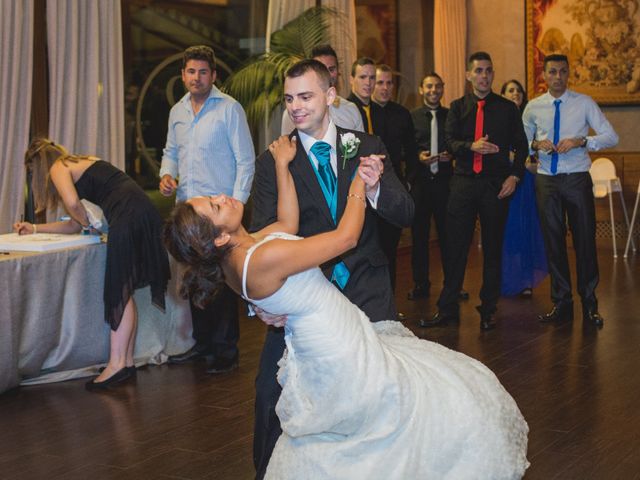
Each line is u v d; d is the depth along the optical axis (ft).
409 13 36.81
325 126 11.14
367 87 22.99
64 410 16.19
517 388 16.92
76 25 22.08
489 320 21.98
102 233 18.80
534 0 38.37
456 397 9.73
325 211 11.02
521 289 25.96
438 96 27.07
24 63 21.16
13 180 21.12
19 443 14.51
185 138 19.36
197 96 19.22
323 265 11.00
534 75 38.65
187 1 26.68
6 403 16.69
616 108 37.17
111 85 23.26
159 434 14.79
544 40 38.32
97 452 14.02
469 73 22.00
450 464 9.59
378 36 35.60
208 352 19.54
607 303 24.77
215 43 27.78
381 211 10.77
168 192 18.84
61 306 17.89
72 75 22.09
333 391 9.45
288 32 27.78
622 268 30.68
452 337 21.17
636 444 13.79
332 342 9.43
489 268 21.89
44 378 18.02
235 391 17.15
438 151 26.89
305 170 11.07
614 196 36.32
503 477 9.68
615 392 16.48
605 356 19.10
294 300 9.39
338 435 9.73
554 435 14.28
